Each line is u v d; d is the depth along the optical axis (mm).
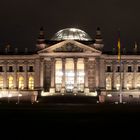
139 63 164125
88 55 155125
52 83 155375
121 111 75188
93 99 139125
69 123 50406
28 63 163500
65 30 176375
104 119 56344
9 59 164500
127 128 45250
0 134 40656
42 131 42969
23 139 38438
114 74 163250
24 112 70750
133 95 162125
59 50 155625
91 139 38500
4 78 165000
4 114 65062
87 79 154625
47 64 156875
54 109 82250
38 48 158125
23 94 162000
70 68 159375
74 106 100125
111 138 38875
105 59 162500
